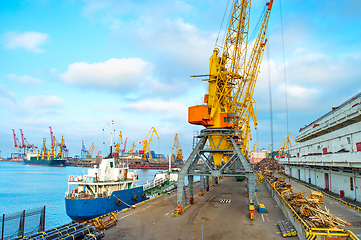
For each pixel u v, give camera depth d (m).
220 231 25.52
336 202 33.16
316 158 44.81
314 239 18.44
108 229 26.09
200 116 38.53
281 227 25.66
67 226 21.44
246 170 35.31
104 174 40.69
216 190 59.59
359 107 32.47
